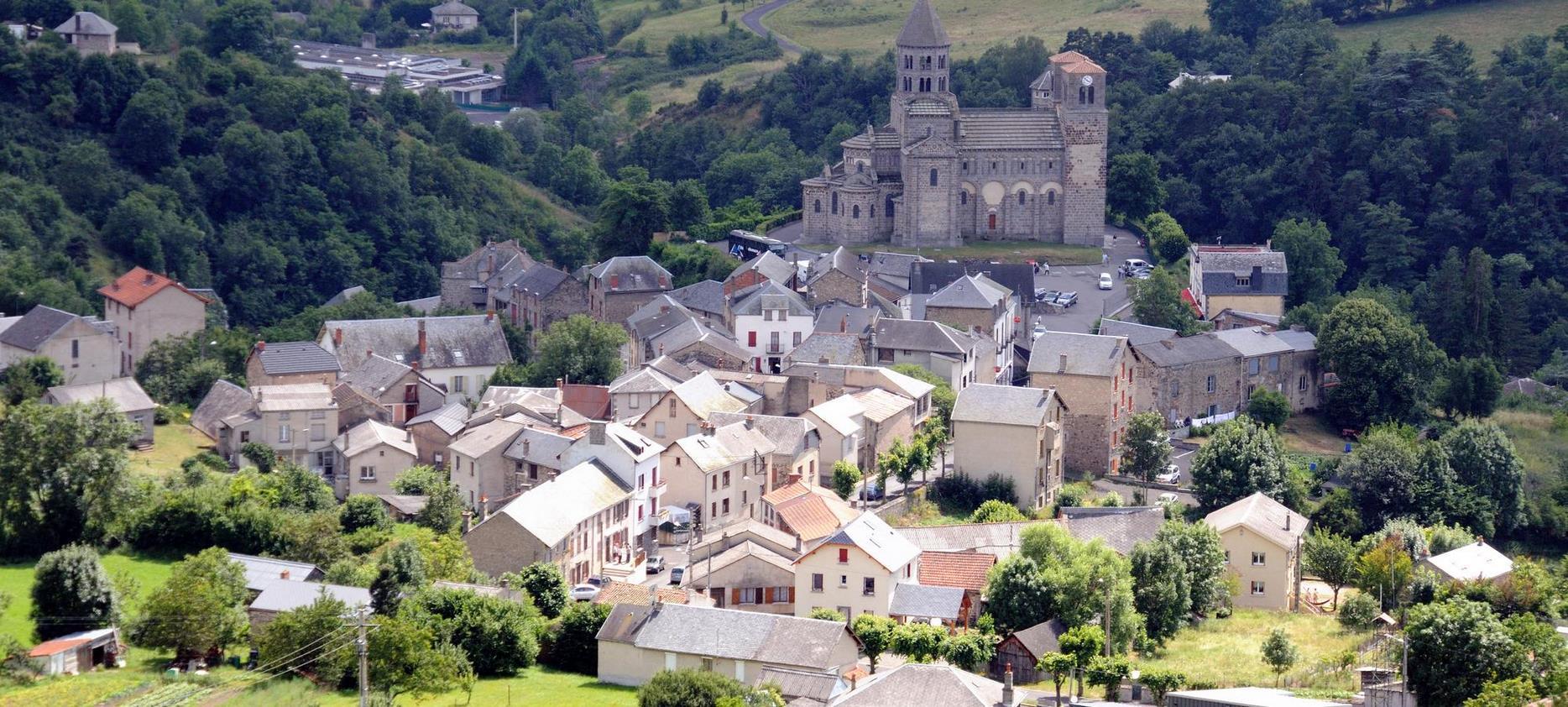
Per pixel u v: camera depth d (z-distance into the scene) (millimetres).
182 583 178000
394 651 167875
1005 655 191250
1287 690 178250
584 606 187000
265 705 160000
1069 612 196250
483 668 181375
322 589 182000
